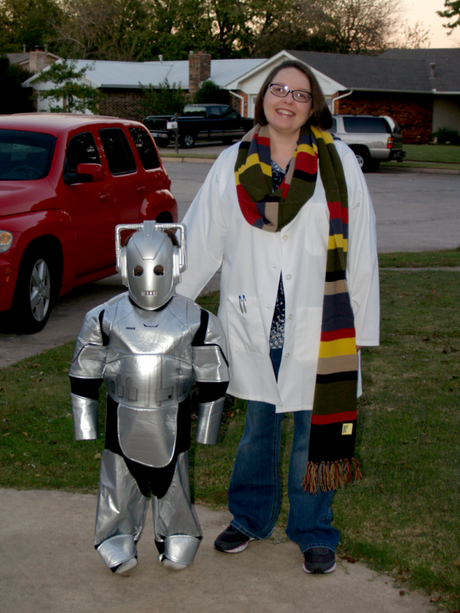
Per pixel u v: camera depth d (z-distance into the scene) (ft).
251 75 119.34
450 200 59.88
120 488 8.92
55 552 9.96
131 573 9.46
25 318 20.79
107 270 25.12
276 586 9.21
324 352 8.93
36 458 12.84
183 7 193.77
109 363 8.63
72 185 22.67
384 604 8.84
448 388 16.71
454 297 26.07
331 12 199.31
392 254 35.60
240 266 9.11
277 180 9.00
